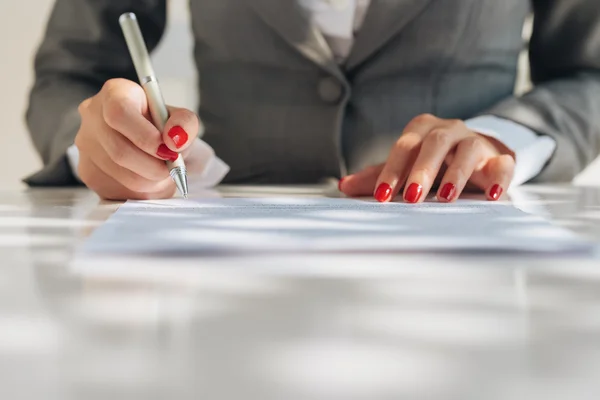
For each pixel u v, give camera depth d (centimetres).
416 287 30
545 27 108
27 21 178
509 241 38
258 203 58
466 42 99
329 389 18
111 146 62
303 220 46
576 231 46
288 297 28
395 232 41
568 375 19
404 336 23
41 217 54
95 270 33
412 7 96
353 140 99
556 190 77
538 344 22
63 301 28
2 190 81
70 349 22
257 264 34
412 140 65
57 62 104
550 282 31
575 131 90
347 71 99
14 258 36
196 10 105
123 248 36
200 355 21
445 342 22
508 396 18
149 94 61
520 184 83
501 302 28
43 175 87
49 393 18
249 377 19
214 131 105
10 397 18
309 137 99
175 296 28
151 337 23
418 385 19
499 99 102
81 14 105
